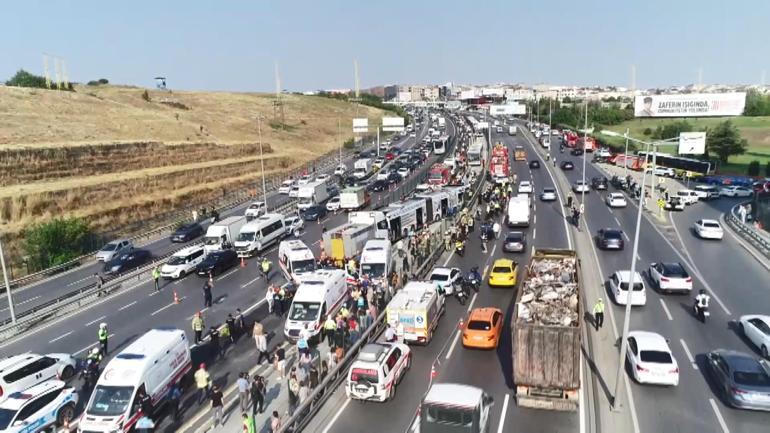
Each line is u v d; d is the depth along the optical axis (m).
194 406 22.02
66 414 21.47
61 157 71.06
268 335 29.44
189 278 42.31
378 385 20.91
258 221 49.72
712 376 22.14
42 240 50.91
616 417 19.73
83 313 35.38
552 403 20.45
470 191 66.75
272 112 167.38
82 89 129.88
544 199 63.34
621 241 42.56
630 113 154.50
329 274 31.61
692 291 32.84
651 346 22.34
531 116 168.62
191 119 125.25
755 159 94.94
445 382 22.88
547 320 21.25
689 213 56.78
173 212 72.75
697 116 88.50
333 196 73.38
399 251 44.19
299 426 19.38
